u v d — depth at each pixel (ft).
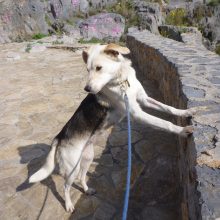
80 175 4.07
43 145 5.44
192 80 4.34
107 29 16.05
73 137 3.62
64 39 15.39
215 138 2.77
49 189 4.25
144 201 3.89
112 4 18.02
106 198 4.01
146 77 8.54
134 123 5.79
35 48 13.50
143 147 5.03
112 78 3.51
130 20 16.42
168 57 5.95
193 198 2.34
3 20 16.76
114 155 4.89
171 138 5.19
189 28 14.20
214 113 3.28
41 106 7.15
